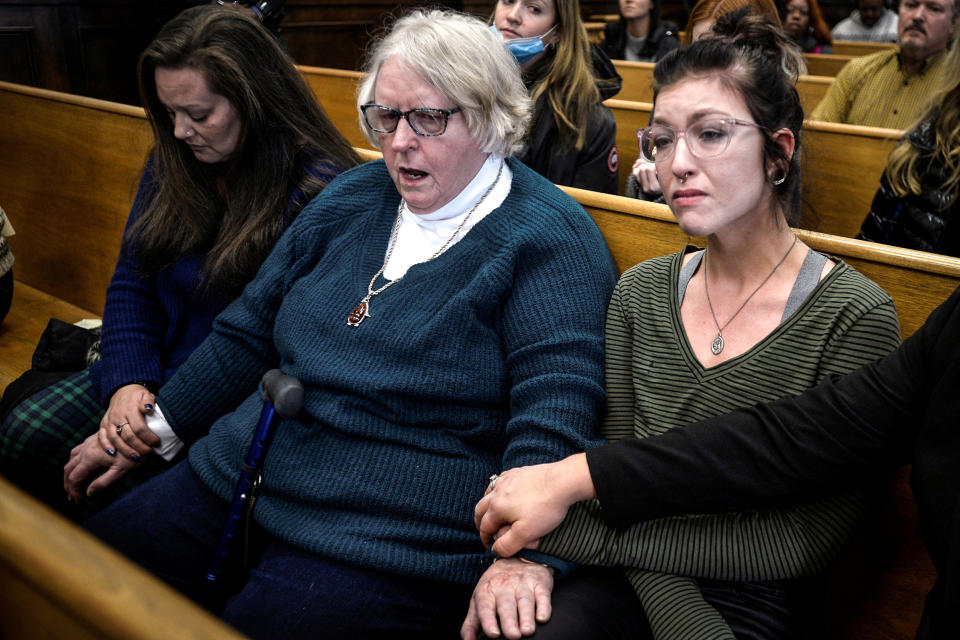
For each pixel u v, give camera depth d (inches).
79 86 183.6
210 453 61.8
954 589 34.6
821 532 44.9
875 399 41.4
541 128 95.4
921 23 125.0
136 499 61.9
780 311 47.3
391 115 56.7
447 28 56.1
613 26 189.8
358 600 51.6
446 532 53.7
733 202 45.6
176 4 188.4
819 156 113.8
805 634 48.8
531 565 48.4
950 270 50.4
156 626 22.1
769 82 44.5
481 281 55.9
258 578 53.7
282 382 56.4
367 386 55.5
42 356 79.5
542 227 56.9
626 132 121.6
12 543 25.7
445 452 54.8
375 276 60.1
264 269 66.9
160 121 71.2
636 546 46.9
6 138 108.7
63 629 26.0
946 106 88.4
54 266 107.5
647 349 51.5
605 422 53.8
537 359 54.2
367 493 54.2
